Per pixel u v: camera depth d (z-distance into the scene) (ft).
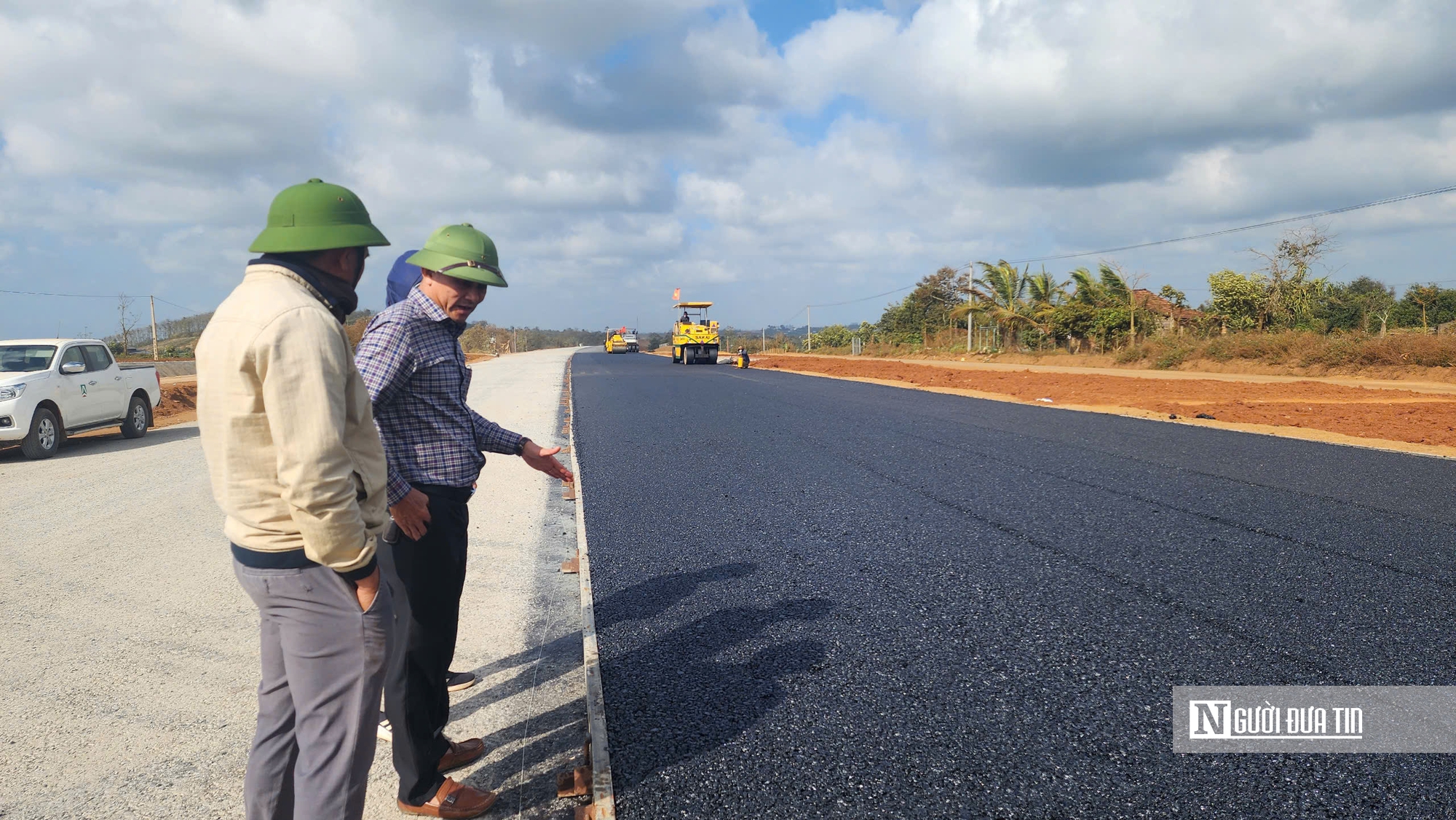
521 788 8.85
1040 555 15.81
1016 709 9.78
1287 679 10.44
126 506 23.88
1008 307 120.47
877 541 17.10
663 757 8.93
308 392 5.75
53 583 16.39
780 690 10.46
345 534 5.98
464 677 11.48
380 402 8.03
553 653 12.52
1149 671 10.73
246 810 6.99
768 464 26.53
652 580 15.11
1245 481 22.09
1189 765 8.52
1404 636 11.62
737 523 19.03
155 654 12.77
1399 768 8.41
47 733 10.21
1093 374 73.31
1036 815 7.74
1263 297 86.28
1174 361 76.38
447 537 8.41
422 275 8.63
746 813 7.84
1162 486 21.59
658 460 27.96
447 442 8.51
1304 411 40.57
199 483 27.63
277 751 6.90
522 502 23.50
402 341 8.13
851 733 9.34
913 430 33.47
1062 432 32.40
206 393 6.07
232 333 5.89
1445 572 14.23
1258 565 14.87
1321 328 81.10
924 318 178.81
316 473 5.76
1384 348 61.57
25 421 33.47
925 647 11.64
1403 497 19.89
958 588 14.06
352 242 6.49
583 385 68.13
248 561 6.30
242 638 13.46
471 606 14.79
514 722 10.34
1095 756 8.74
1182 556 15.52
